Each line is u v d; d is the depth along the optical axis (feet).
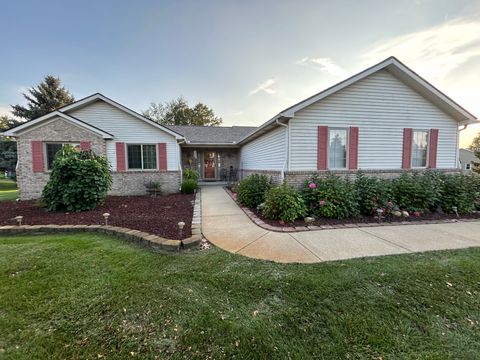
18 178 28.76
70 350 5.59
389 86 24.86
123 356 5.43
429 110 26.02
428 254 11.52
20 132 28.66
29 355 5.42
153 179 34.40
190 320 6.68
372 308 7.18
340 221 18.12
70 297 7.69
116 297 7.72
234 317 6.81
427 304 7.38
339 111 23.99
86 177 21.30
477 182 22.22
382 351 5.59
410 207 20.21
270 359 5.39
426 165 26.53
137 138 33.68
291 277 9.12
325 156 23.88
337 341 5.90
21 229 14.80
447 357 5.40
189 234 14.15
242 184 26.89
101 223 16.94
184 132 56.13
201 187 43.50
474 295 7.87
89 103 32.09
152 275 9.29
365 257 11.23
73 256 11.05
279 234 15.06
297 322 6.61
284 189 19.31
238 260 10.92
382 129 25.00
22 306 7.18
